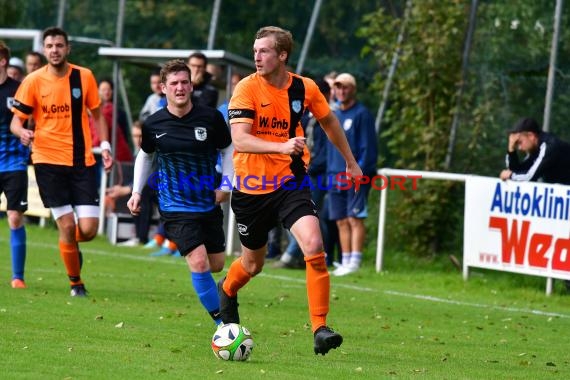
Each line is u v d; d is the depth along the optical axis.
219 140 29.55
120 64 66.12
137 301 35.72
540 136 43.28
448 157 53.88
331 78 50.94
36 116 36.16
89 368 23.36
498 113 52.66
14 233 38.16
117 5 70.94
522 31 51.75
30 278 41.16
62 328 29.08
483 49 53.34
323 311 24.88
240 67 55.69
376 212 56.16
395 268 51.28
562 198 41.81
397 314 36.16
